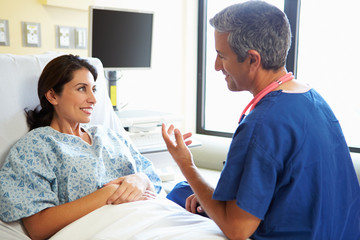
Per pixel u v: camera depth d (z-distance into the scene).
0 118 1.32
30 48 2.26
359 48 2.41
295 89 0.98
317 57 2.55
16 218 1.12
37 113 1.38
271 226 0.94
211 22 1.00
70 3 2.34
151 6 2.80
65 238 1.10
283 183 0.91
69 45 2.42
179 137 1.07
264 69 0.97
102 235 1.09
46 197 1.17
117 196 1.22
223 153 2.58
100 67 1.74
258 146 0.89
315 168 0.91
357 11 2.38
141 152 1.97
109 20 2.29
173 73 3.02
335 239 0.98
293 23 2.56
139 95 2.85
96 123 1.72
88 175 1.26
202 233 1.04
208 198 1.00
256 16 0.92
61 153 1.25
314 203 0.91
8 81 1.37
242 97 3.00
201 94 3.12
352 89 2.47
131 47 2.44
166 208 1.25
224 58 0.99
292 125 0.90
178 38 3.00
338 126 1.02
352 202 1.02
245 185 0.89
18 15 2.19
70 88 1.30
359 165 2.14
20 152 1.23
